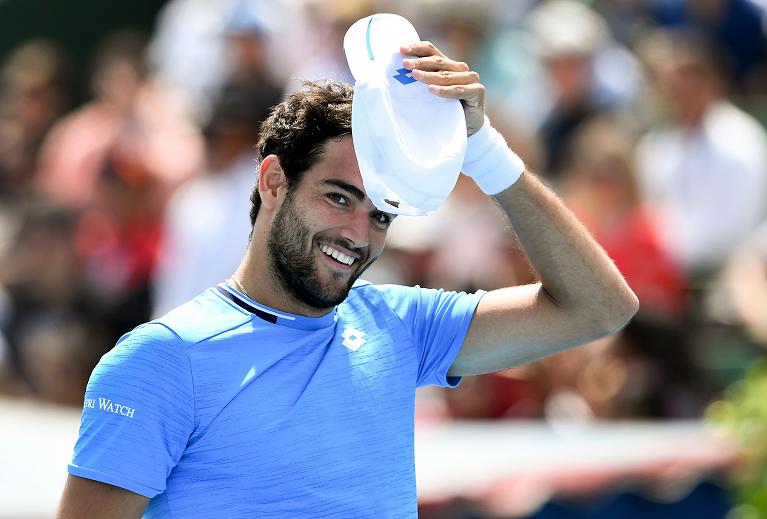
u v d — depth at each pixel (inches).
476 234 894.4
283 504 370.6
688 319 882.1
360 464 382.6
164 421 363.3
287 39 1098.7
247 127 893.2
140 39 1369.3
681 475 721.0
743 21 1147.3
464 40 1091.3
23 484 633.0
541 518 682.8
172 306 904.9
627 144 904.9
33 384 983.6
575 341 424.5
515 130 951.0
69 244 1040.8
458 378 434.0
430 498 652.7
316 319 390.6
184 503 367.2
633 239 885.2
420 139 364.8
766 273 918.4
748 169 994.1
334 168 375.9
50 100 1279.5
